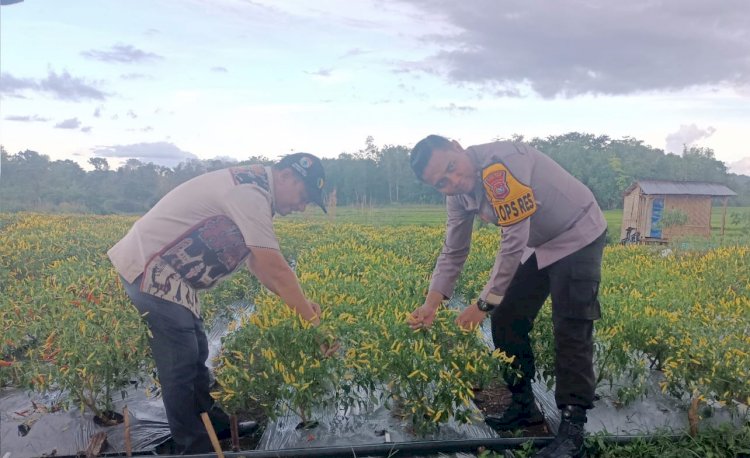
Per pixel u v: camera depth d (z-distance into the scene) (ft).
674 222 45.42
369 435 12.00
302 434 12.04
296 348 11.36
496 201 10.67
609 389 13.85
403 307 14.07
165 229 10.60
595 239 11.18
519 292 12.34
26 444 11.69
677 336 13.33
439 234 34.96
